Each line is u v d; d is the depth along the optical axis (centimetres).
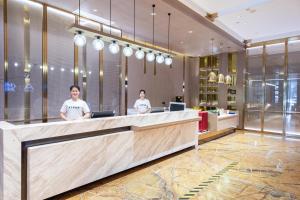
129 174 428
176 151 572
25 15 514
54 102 573
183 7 546
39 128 289
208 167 473
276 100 903
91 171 355
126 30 704
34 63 532
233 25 756
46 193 298
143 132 457
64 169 317
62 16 580
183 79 1117
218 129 785
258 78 952
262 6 588
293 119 860
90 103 672
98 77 694
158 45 888
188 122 610
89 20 628
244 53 972
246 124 985
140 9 530
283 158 543
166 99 1012
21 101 511
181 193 350
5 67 485
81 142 339
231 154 577
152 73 930
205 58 1124
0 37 478
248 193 352
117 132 408
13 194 270
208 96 1112
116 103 761
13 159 268
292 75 862
